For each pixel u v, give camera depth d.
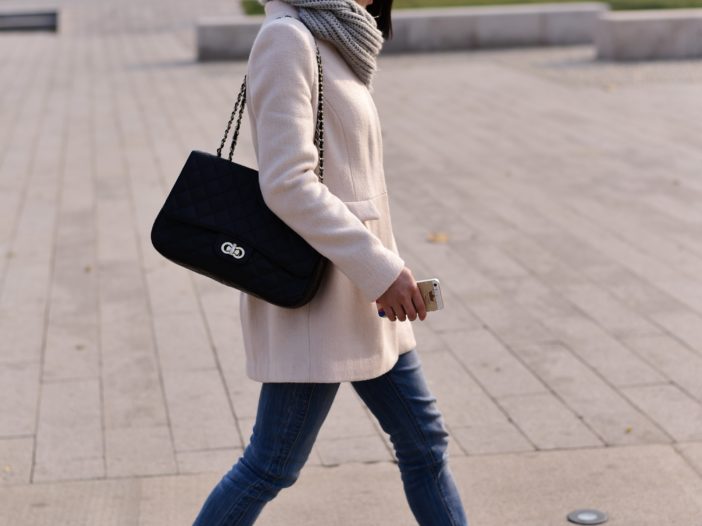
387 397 4.76
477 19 31.44
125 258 11.75
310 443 4.61
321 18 4.27
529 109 21.16
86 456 7.01
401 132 19.11
